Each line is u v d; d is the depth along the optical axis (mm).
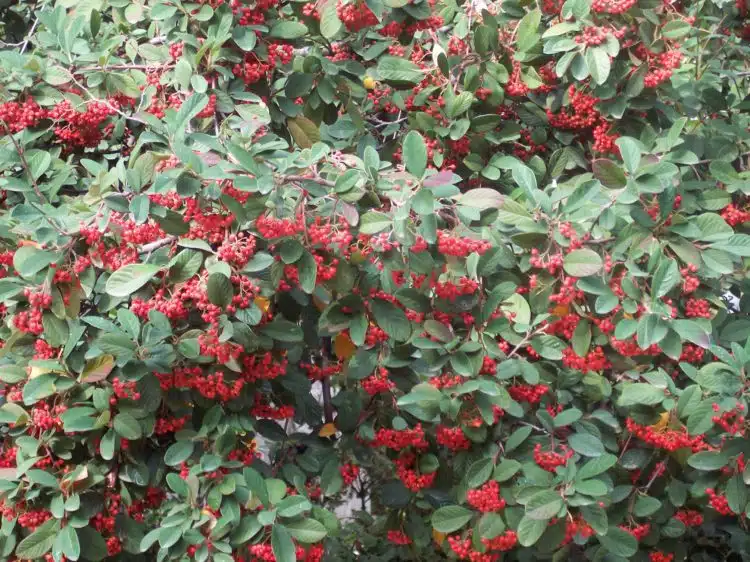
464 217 3309
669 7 4250
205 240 3145
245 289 3131
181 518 3170
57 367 3254
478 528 3568
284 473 3875
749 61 5520
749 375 3322
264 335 3447
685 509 4203
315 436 4277
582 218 3418
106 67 4027
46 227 3107
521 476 3643
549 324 3527
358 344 3393
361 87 4457
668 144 3982
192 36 3795
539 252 3342
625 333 3191
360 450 4047
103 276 3477
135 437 3326
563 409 4188
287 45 4043
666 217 3332
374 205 3236
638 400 3627
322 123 4621
